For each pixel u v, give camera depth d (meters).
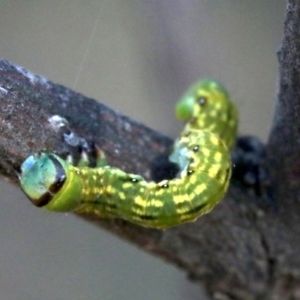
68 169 0.18
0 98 0.18
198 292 0.22
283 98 0.18
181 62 0.21
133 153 0.19
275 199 0.19
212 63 0.22
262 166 0.19
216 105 0.20
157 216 0.18
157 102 0.22
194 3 0.21
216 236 0.19
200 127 0.20
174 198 0.18
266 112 0.23
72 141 0.18
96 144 0.18
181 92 0.21
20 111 0.18
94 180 0.18
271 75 0.23
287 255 0.19
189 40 0.21
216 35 0.22
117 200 0.18
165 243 0.19
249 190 0.19
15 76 0.18
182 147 0.19
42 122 0.18
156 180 0.19
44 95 0.18
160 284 0.26
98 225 0.19
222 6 0.23
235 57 0.23
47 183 0.18
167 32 0.21
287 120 0.18
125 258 0.26
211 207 0.18
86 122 0.18
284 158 0.19
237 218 0.19
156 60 0.21
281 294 0.20
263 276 0.20
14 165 0.18
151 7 0.21
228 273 0.19
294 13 0.17
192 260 0.19
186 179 0.18
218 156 0.18
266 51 0.23
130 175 0.18
